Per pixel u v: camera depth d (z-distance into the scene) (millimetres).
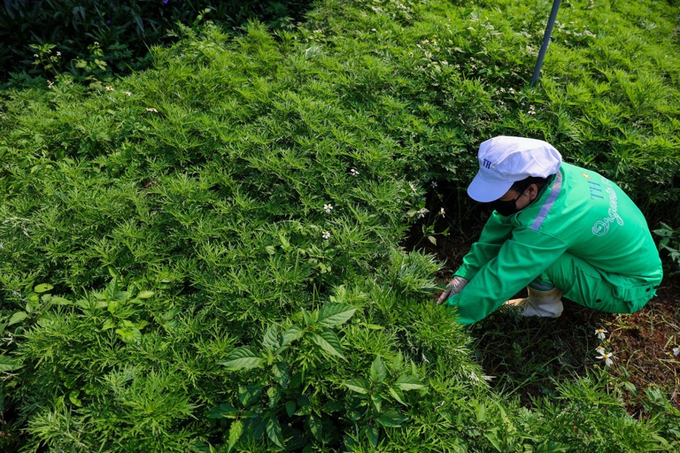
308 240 2658
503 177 2232
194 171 3121
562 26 5301
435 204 3734
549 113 3850
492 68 4391
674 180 3768
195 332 2188
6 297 2396
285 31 5109
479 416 1896
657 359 2932
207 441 1875
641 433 1893
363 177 3123
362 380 1852
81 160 3195
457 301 2457
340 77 3891
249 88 3904
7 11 4926
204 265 2566
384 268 2736
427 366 2164
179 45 4621
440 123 3740
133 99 3793
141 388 1880
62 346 2072
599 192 2396
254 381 1953
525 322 3016
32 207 2867
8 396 2199
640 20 6531
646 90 4055
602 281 2582
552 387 2730
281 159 3176
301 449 2076
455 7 5812
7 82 4684
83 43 5000
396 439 1862
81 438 1860
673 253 3285
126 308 2176
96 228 2678
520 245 2311
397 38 4816
